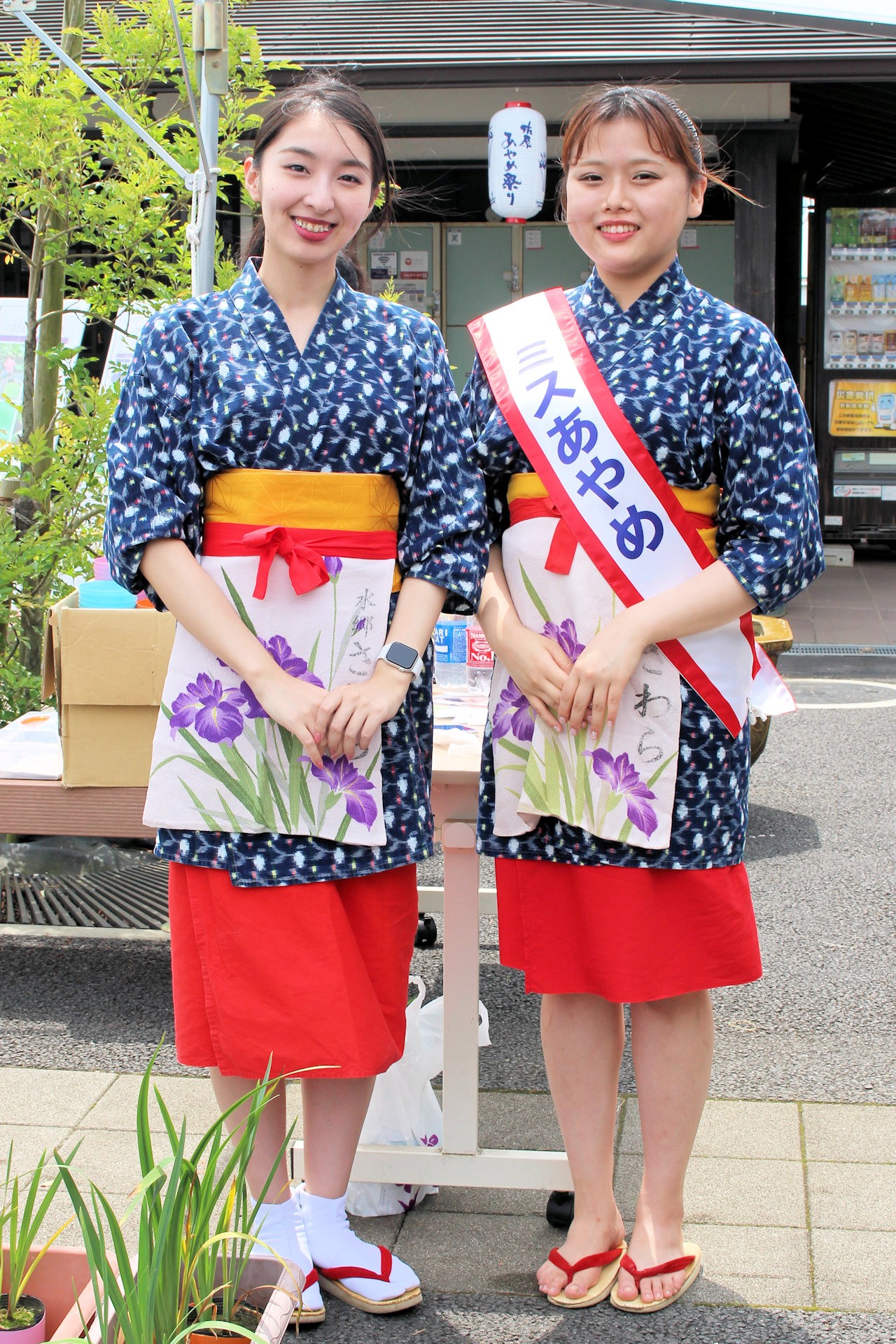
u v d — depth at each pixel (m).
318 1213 1.93
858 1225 2.09
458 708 2.54
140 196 3.62
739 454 1.79
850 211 8.70
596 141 1.76
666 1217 1.95
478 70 6.43
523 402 1.84
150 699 2.71
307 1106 1.92
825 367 8.91
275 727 1.76
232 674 1.76
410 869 1.89
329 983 1.76
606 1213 1.99
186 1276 1.44
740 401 1.78
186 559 1.75
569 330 1.86
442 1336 1.86
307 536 1.74
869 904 3.52
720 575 1.79
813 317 8.91
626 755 1.81
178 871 1.84
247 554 1.74
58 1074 2.59
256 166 1.76
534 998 3.01
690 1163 2.27
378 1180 2.10
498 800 1.92
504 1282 1.99
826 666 6.41
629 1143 2.36
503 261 8.73
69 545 3.68
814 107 8.14
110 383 4.45
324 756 1.76
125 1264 1.38
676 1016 1.92
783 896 3.58
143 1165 1.44
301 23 7.23
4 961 3.16
